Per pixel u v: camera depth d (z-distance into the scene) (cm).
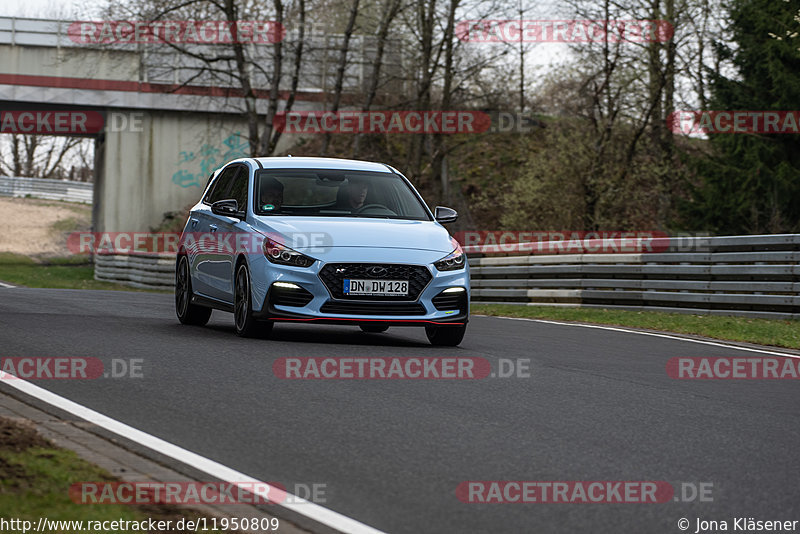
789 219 8031
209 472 1085
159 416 1362
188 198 9562
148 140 9444
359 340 2328
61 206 15350
